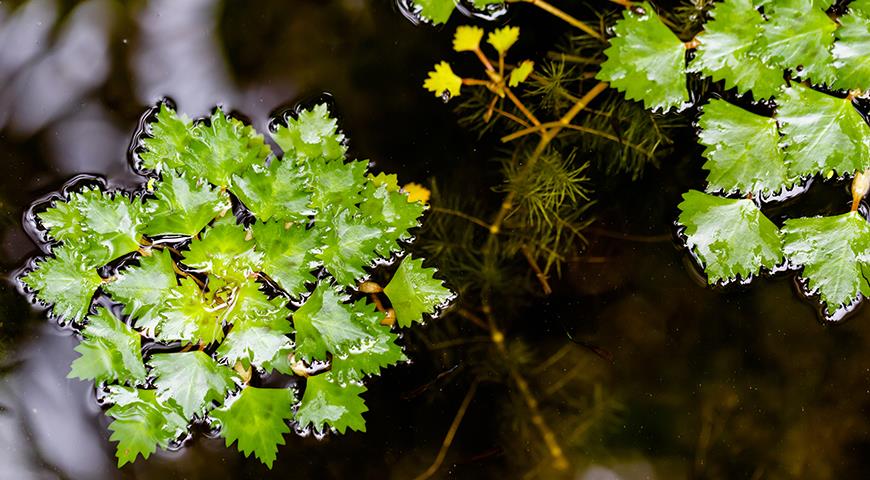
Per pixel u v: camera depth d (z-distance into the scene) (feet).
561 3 6.40
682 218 6.31
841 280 6.29
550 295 6.39
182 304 6.18
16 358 6.30
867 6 6.25
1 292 6.31
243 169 6.22
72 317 6.25
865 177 6.33
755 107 6.39
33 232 6.32
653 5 6.40
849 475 6.34
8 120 6.35
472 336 6.38
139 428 6.19
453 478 6.34
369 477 6.33
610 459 6.35
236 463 6.31
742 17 6.28
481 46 6.40
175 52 6.39
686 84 6.38
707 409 6.36
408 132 6.40
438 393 6.36
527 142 6.40
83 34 6.38
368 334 6.19
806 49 6.27
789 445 6.35
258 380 6.30
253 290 6.20
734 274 6.30
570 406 6.37
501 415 6.36
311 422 6.31
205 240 6.17
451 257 6.40
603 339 6.38
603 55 6.40
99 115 6.36
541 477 6.34
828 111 6.28
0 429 6.29
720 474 6.35
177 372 6.16
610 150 6.40
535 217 6.40
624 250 6.39
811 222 6.30
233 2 6.40
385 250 6.29
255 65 6.39
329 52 6.40
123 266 6.30
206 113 6.38
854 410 6.35
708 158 6.30
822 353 6.35
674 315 6.37
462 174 6.40
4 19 6.37
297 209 6.20
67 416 6.29
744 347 6.36
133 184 6.35
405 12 6.40
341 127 6.39
